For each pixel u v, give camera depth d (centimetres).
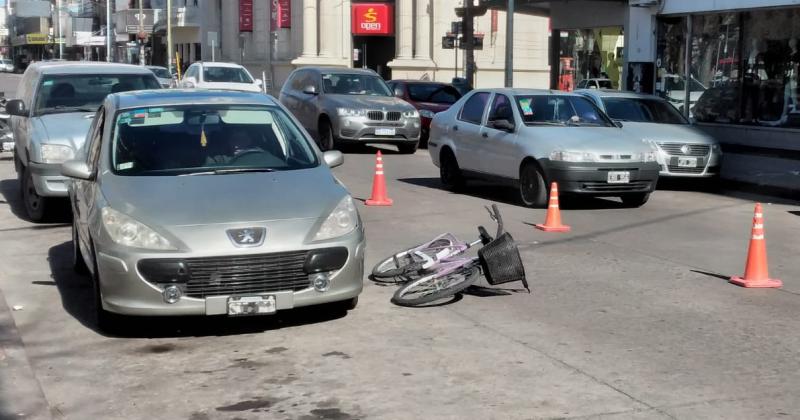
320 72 2323
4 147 1958
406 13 4403
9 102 1277
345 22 4700
